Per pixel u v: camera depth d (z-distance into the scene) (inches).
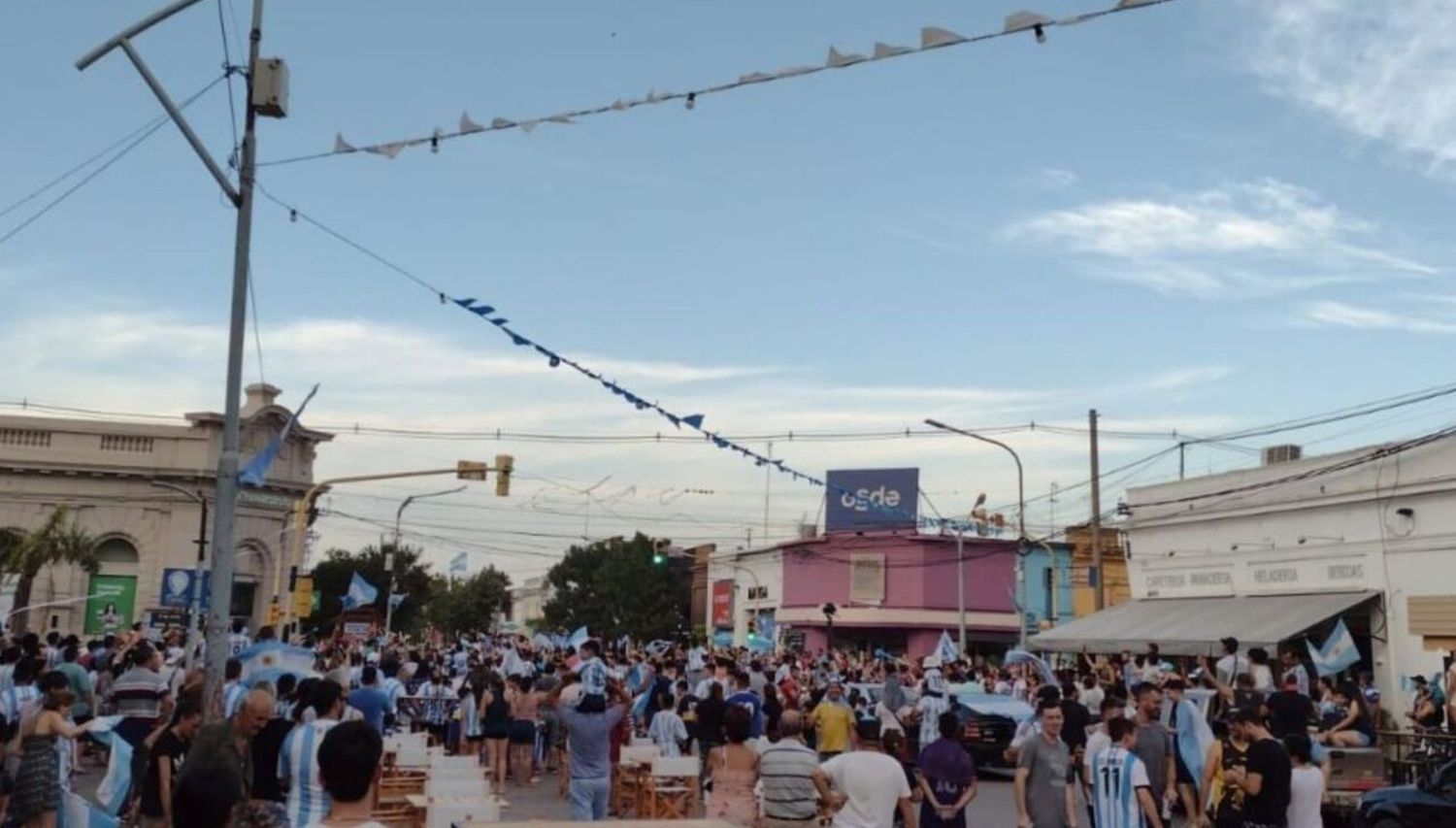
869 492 2276.1
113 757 446.6
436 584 4148.6
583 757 506.9
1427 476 1008.2
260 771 341.1
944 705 777.6
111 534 1904.5
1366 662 1066.1
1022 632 1453.0
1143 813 374.9
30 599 1823.3
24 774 404.5
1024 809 398.9
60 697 419.2
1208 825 418.0
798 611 2418.8
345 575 2886.3
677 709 790.5
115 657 856.9
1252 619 1116.5
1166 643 1160.8
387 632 1780.3
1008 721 888.3
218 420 1955.0
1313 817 382.6
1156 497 1358.3
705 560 2947.8
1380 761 626.8
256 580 1996.8
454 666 1167.0
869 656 1972.2
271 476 2007.9
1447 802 525.0
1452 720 753.0
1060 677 827.4
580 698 518.6
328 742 186.4
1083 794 607.5
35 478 1879.9
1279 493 1170.6
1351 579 1078.4
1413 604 1002.7
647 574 3080.7
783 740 389.4
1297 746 389.1
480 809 432.5
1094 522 1332.4
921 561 2180.1
